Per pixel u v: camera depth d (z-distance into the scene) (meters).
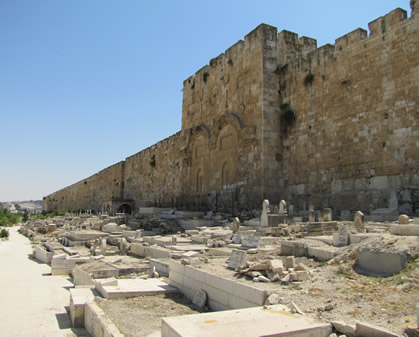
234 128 32.53
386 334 5.63
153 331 7.96
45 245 29.89
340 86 24.72
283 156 28.98
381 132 21.77
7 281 17.50
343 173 23.95
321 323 6.44
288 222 21.25
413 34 20.50
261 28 30.00
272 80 29.70
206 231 22.55
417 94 20.05
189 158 40.78
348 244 12.56
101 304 10.08
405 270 8.47
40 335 9.50
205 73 38.75
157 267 14.45
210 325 6.43
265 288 8.50
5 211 111.56
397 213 19.59
